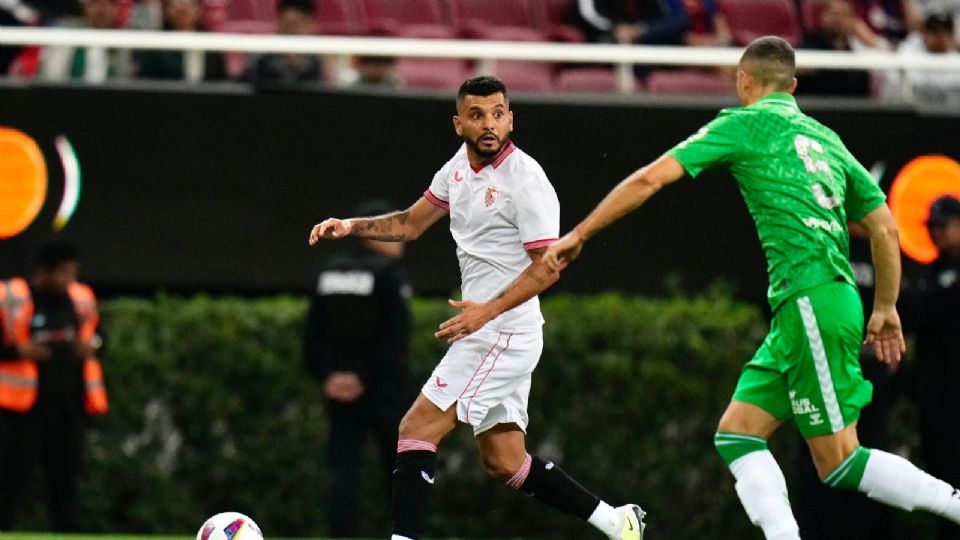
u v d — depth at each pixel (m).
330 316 35.16
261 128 43.59
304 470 42.84
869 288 33.00
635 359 42.91
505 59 45.22
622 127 44.06
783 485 22.44
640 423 42.94
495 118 22.33
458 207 23.16
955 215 33.19
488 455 23.83
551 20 49.53
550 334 42.69
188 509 42.69
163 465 42.75
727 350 43.09
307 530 42.91
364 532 42.69
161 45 41.88
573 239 20.69
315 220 43.69
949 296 32.78
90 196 43.16
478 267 23.00
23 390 37.66
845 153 22.42
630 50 42.78
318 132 43.62
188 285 43.66
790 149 21.83
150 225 43.38
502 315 22.84
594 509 24.27
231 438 42.81
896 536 40.00
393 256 35.53
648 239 44.84
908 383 34.81
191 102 43.44
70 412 38.50
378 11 49.28
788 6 51.19
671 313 43.19
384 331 35.16
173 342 42.53
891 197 44.41
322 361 35.25
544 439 42.78
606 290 44.78
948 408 33.22
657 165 21.17
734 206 45.00
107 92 43.19
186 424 42.62
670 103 44.06
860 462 21.88
